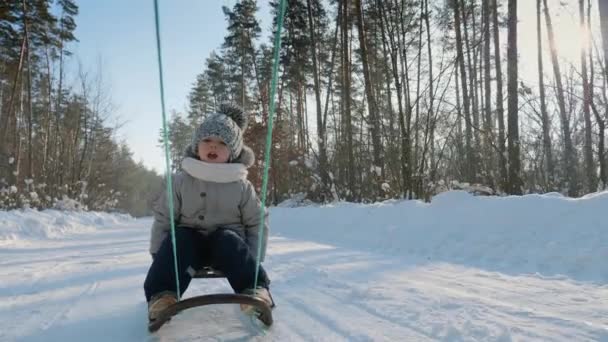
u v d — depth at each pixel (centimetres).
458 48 1141
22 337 200
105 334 203
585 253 359
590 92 988
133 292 292
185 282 211
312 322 220
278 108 1609
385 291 287
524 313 230
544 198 473
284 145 1565
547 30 1394
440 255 455
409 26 1035
